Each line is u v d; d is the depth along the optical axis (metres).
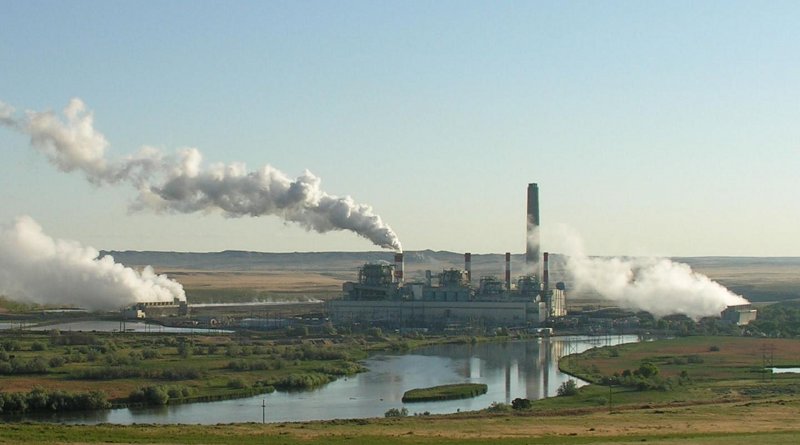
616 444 135.38
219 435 149.12
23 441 134.00
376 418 186.88
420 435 151.38
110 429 153.88
